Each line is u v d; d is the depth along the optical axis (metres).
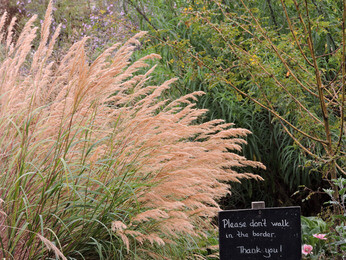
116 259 3.32
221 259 3.31
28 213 3.16
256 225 3.31
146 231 3.43
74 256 3.30
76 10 9.66
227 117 6.04
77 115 3.54
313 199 6.12
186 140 4.88
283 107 5.30
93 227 3.32
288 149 5.76
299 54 4.89
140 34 3.74
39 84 3.62
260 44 4.46
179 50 4.89
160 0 6.81
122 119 3.93
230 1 6.30
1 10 10.90
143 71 6.46
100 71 3.49
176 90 6.26
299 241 3.28
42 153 3.52
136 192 3.45
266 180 6.14
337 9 5.44
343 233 3.71
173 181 3.49
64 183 3.17
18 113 3.49
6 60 3.66
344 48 3.87
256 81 4.57
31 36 3.63
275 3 6.18
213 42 4.72
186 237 3.78
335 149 4.24
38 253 3.14
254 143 5.84
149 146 3.56
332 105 4.88
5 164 3.39
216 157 3.74
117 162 3.46
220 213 3.33
